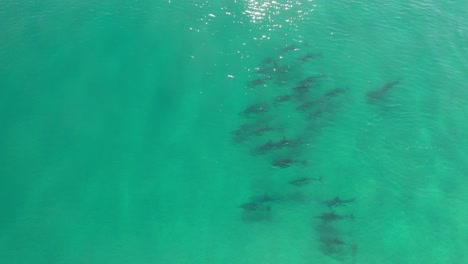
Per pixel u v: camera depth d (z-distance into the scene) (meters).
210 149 26.16
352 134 27.00
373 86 29.34
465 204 23.92
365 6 35.34
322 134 26.94
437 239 22.62
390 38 32.66
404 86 29.41
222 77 29.72
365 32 33.16
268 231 22.98
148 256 21.92
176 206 23.78
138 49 31.09
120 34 32.06
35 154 25.34
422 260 21.83
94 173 24.84
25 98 27.81
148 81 29.23
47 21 32.78
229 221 23.33
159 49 31.20
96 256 21.83
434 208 23.78
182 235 22.75
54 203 23.58
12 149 25.44
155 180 24.73
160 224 23.09
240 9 34.72
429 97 28.84
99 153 25.67
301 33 32.88
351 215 23.58
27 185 24.12
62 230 22.66
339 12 34.88
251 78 29.69
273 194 24.36
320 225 23.19
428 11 35.06
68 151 25.66
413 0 35.75
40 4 34.41
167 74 29.72
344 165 25.61
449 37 32.75
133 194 24.16
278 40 32.31
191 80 29.47
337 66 30.59
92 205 23.62
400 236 22.78
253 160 25.75
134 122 27.19
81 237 22.45
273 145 25.83
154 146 26.16
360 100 28.62
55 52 30.52
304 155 25.98
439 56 31.34
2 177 24.28
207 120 27.47
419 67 30.62
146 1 35.12
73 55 30.39
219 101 28.42
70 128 26.67
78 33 31.94
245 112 27.62
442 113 27.98
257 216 23.56
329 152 26.14
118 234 22.64
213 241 22.56
